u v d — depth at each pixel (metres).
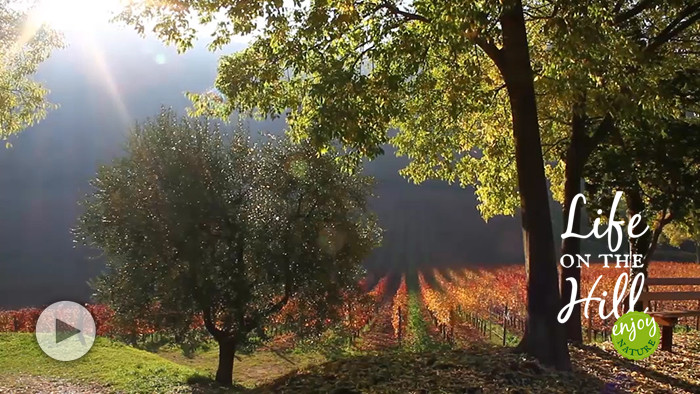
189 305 14.57
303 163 15.57
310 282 15.30
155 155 15.09
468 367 7.37
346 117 7.16
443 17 6.66
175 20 8.39
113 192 14.91
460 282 36.47
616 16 9.19
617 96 7.88
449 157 12.24
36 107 17.34
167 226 14.48
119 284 14.91
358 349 20.41
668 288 18.92
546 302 7.87
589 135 11.61
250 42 9.12
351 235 15.80
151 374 14.73
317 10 7.80
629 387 7.58
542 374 7.22
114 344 18.72
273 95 9.20
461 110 9.51
